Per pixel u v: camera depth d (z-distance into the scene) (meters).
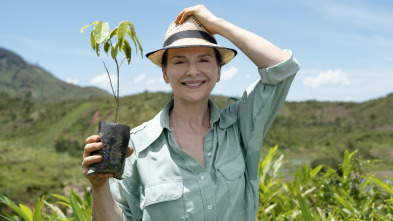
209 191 1.50
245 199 1.66
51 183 27.19
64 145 52.38
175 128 1.64
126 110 43.44
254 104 1.61
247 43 1.56
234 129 1.70
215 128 1.64
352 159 3.09
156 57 1.69
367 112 87.50
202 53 1.54
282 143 57.56
